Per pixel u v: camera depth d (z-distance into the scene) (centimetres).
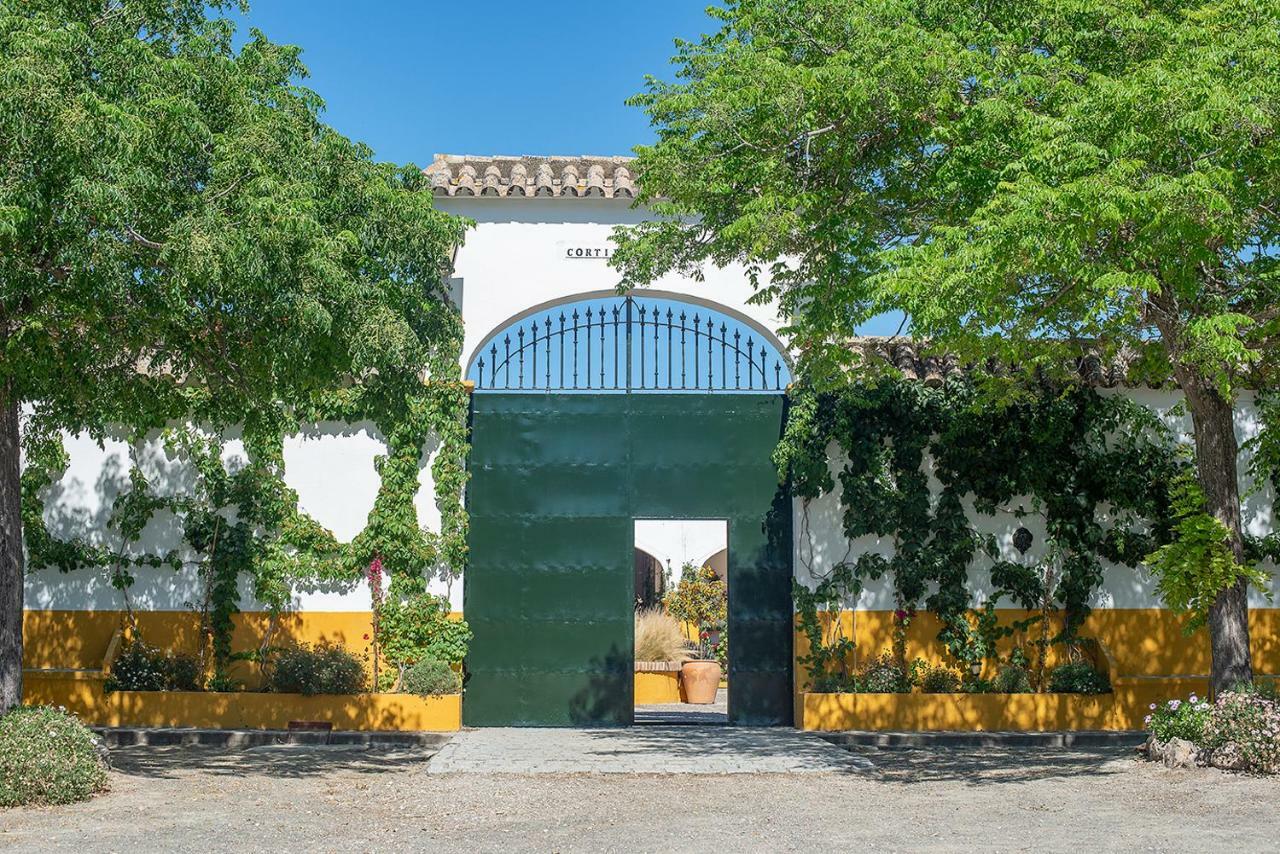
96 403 1241
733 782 1173
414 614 1616
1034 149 1059
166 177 1057
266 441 1623
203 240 996
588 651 1658
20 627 1164
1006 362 1453
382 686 1603
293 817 971
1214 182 1027
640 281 1427
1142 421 1638
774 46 1296
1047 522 1638
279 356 1133
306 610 1627
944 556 1622
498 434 1697
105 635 1619
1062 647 1625
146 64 1056
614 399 1703
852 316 1323
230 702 1541
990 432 1634
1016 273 1098
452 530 1636
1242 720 1162
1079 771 1209
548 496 1688
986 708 1546
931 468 1656
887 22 1231
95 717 1537
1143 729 1538
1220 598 1309
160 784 1126
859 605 1636
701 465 1692
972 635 1614
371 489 1641
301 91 1221
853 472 1648
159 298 1089
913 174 1321
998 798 1061
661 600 2744
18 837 866
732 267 1700
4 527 1156
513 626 1662
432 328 1312
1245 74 1053
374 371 1355
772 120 1241
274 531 1630
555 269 1689
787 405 1702
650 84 1326
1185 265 1107
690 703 2244
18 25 973
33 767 999
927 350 1427
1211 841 854
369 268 1229
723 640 2547
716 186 1291
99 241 1005
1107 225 1033
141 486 1631
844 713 1555
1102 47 1203
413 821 961
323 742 1502
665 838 888
